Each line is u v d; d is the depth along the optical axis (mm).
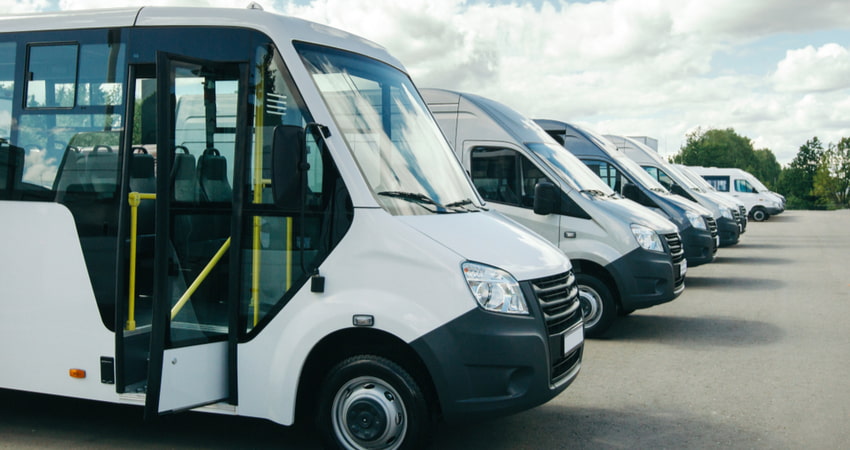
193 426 5758
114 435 5551
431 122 5941
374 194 4879
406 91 5855
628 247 8906
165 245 4676
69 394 5355
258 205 4961
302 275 4859
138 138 5246
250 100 5035
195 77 4977
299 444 5371
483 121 9695
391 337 4766
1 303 5504
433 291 4672
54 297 5375
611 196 9727
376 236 4781
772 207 39750
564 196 9172
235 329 4906
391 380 4766
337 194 4863
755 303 11938
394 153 5285
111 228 5258
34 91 5508
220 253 5047
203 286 5027
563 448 5328
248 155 5000
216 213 5055
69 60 5430
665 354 8312
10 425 5770
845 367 7734
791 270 16625
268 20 5121
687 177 21766
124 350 5047
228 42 5141
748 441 5504
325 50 5309
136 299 5305
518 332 4746
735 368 7688
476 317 4664
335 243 4840
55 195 5391
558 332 5074
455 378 4637
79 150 5367
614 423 5898
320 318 4758
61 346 5363
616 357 8172
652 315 10828
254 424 5820
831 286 13922
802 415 6121
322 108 4961
